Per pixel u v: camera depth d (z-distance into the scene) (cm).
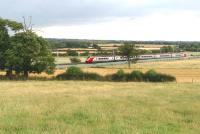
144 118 2125
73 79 6494
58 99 2916
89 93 3494
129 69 10362
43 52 6931
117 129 1777
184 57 18275
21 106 2472
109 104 2639
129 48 12494
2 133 1656
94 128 1792
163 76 6241
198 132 1767
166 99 3020
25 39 6831
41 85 4828
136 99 2980
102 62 13112
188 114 2297
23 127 1802
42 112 2248
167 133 1723
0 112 2220
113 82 5697
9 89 4081
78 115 2161
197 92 3609
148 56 16350
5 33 7006
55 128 1770
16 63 6725
